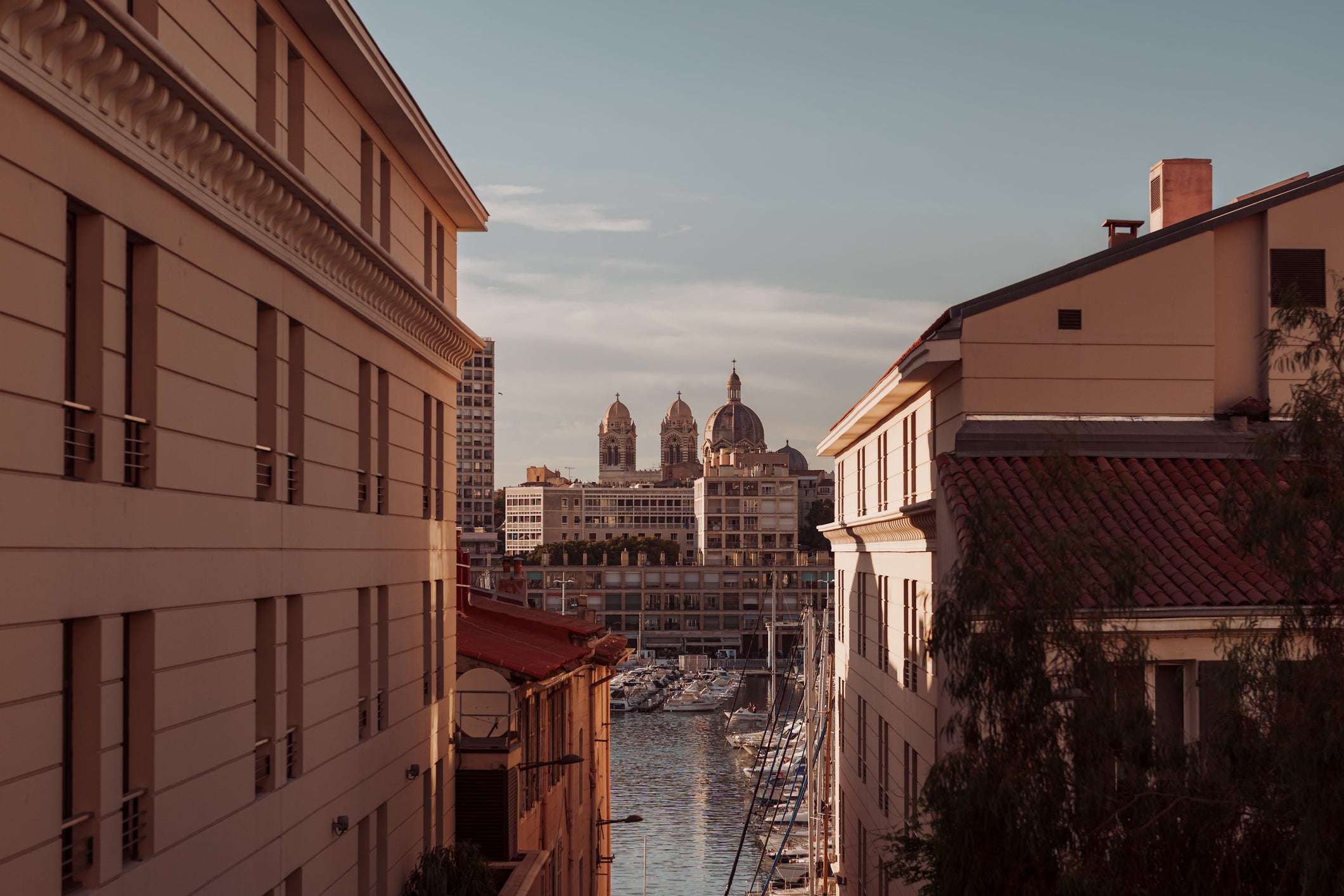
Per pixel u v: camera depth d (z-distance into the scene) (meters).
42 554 11.11
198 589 14.48
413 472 24.88
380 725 22.62
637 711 161.25
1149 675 19.94
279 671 17.19
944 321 24.61
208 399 14.82
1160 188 29.20
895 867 20.94
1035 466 23.02
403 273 21.91
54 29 10.90
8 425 10.59
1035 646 13.26
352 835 20.67
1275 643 12.91
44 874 11.16
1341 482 12.38
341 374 20.08
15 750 10.70
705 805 98.88
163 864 13.48
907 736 28.83
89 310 12.23
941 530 23.14
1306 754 11.54
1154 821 12.45
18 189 10.75
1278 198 24.44
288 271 17.59
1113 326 24.17
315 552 18.67
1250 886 12.62
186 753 14.12
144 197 13.13
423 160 24.55
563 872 37.19
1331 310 24.17
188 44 14.41
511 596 52.59
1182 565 20.62
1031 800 12.70
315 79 19.03
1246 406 23.72
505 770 28.44
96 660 12.17
